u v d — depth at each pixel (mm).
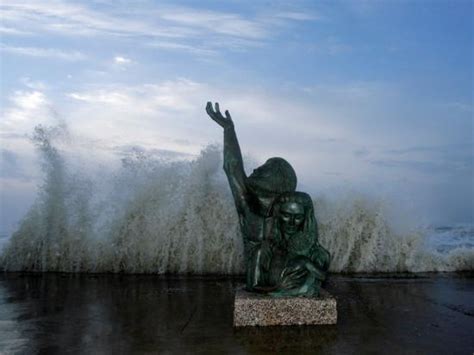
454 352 4289
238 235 10562
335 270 10625
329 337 4766
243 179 6105
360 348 4395
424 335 4867
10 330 5137
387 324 5332
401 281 8883
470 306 6391
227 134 6258
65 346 4531
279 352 4262
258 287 5594
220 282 8805
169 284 8500
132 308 6273
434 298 7004
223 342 4598
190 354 4219
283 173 6098
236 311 5281
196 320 5562
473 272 10359
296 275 5496
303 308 5289
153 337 4816
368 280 9031
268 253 5715
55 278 9328
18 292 7574
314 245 5754
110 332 5035
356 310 6117
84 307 6348
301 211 5609
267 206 5883
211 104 6398
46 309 6230
